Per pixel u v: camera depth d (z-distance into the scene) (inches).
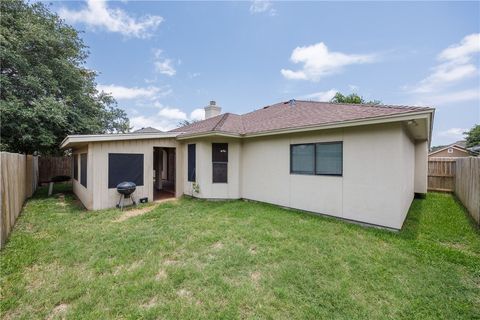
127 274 133.0
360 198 229.8
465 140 1266.0
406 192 246.4
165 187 501.0
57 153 581.6
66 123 435.8
